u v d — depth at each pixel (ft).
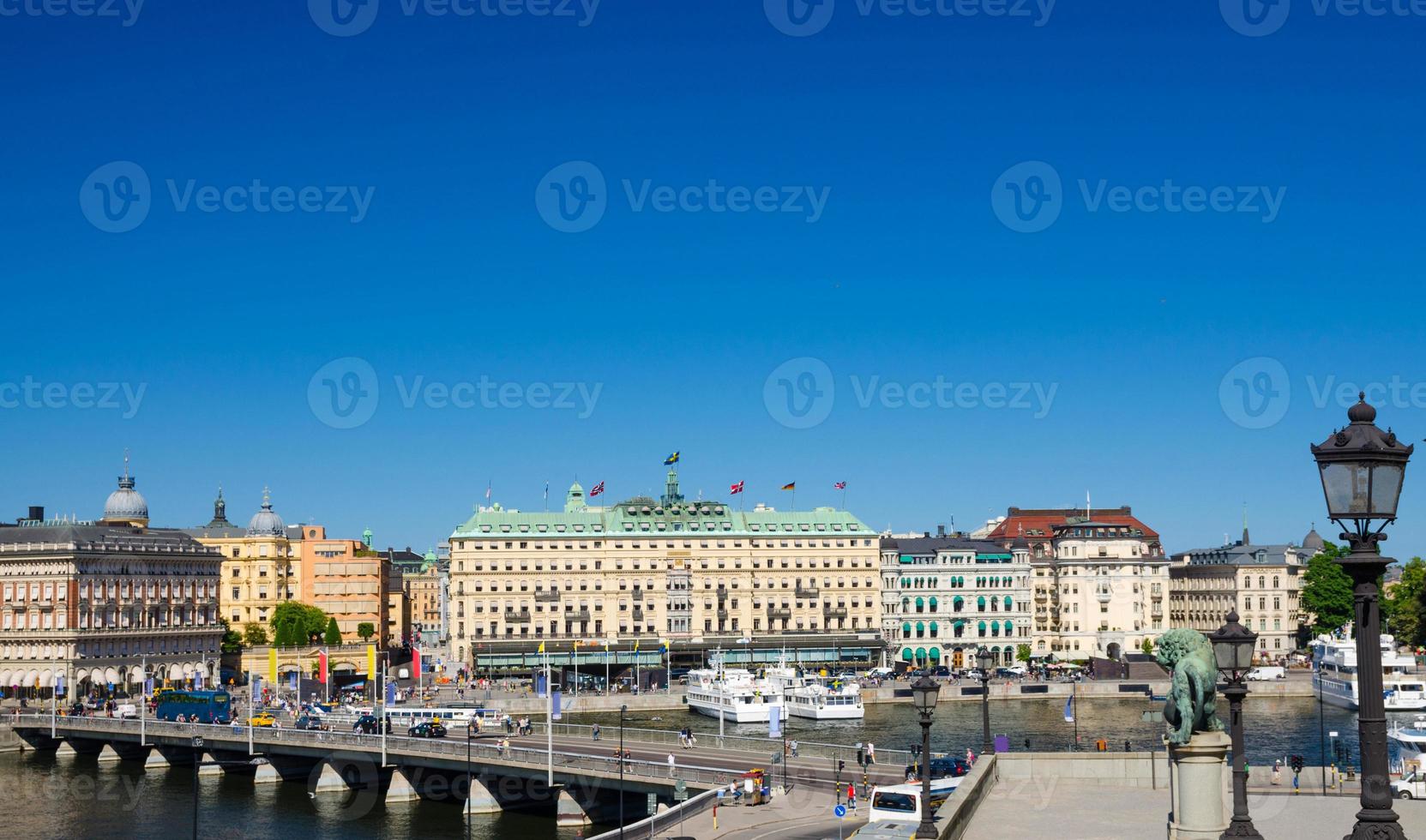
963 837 126.62
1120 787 168.14
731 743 550.77
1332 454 74.23
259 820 494.59
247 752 590.14
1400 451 73.77
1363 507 73.56
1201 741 113.39
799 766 479.00
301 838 458.50
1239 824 102.12
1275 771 215.51
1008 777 175.01
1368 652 73.51
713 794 407.03
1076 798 155.63
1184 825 113.29
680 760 503.61
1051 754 174.50
